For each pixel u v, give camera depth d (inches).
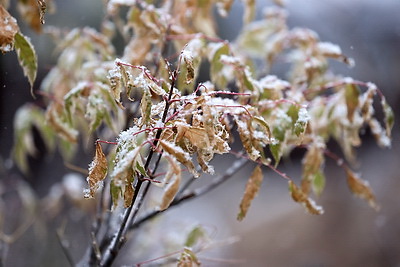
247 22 56.9
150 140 42.2
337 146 154.1
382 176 141.3
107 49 55.8
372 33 134.9
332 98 52.4
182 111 43.2
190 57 42.6
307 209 47.2
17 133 56.9
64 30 57.6
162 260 54.1
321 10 127.0
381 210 128.5
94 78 51.6
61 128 51.6
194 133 42.3
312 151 50.7
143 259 73.5
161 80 44.5
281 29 60.9
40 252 95.7
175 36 51.2
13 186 97.7
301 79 54.3
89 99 49.3
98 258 48.2
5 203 96.1
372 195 51.4
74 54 55.7
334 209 135.4
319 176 53.4
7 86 115.0
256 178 47.2
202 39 50.9
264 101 48.3
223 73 52.3
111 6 51.7
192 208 138.8
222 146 42.4
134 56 50.9
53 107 51.8
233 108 44.7
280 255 123.7
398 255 115.4
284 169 159.0
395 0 135.9
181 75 49.2
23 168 58.0
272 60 59.9
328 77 57.2
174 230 61.2
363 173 146.5
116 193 41.8
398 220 122.6
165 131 42.9
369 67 129.8
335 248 122.2
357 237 123.3
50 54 108.0
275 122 47.8
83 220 95.6
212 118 42.1
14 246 94.4
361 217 129.5
